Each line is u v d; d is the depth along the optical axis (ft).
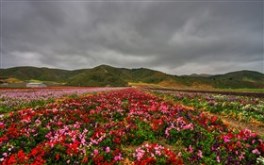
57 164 27.58
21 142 33.42
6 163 26.21
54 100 92.63
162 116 47.21
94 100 79.77
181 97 96.94
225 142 32.83
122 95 110.83
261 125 47.70
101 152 29.78
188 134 37.19
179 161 27.58
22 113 51.08
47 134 37.01
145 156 28.30
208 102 73.10
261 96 104.47
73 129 40.06
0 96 106.83
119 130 38.34
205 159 29.04
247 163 28.07
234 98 86.79
